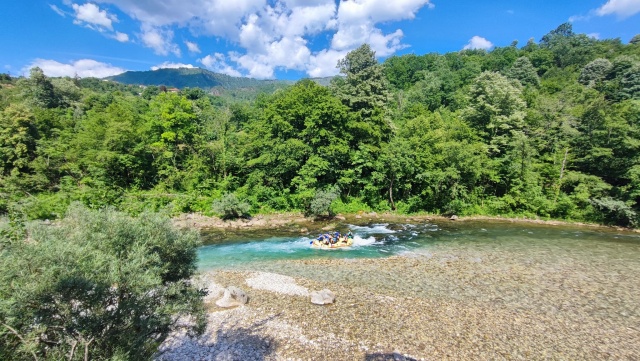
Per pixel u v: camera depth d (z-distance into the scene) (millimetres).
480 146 40625
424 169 40969
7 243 6398
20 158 40031
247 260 24141
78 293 6023
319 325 14055
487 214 40562
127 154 43188
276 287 18375
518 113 42125
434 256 24359
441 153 40562
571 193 39719
